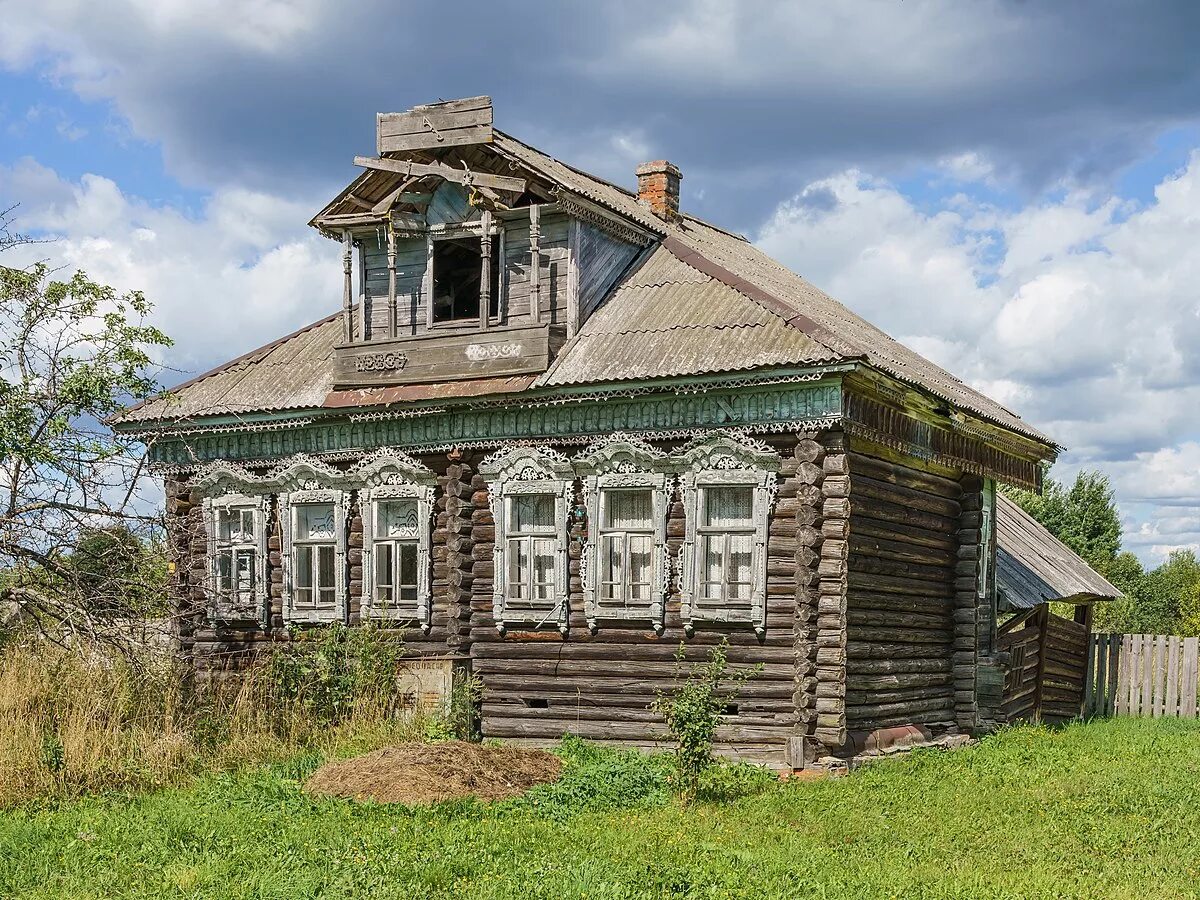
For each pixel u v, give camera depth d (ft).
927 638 68.03
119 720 55.16
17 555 59.82
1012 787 52.11
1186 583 165.17
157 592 64.44
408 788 46.75
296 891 34.40
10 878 36.83
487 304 65.41
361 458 68.54
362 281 71.10
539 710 62.28
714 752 57.57
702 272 66.64
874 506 61.21
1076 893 35.96
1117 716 85.46
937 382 71.20
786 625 57.06
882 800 48.26
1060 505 161.38
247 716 58.54
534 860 37.83
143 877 36.99
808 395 56.49
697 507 59.11
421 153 67.31
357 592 68.74
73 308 62.69
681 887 35.29
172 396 66.49
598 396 60.64
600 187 77.30
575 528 62.34
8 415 59.82
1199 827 45.27
